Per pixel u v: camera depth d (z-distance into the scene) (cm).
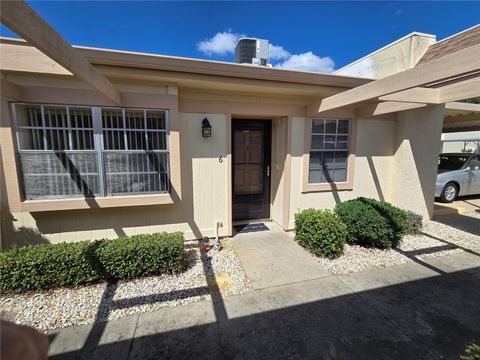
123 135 341
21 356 44
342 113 462
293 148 443
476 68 192
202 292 269
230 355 190
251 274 306
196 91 377
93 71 237
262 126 493
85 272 272
